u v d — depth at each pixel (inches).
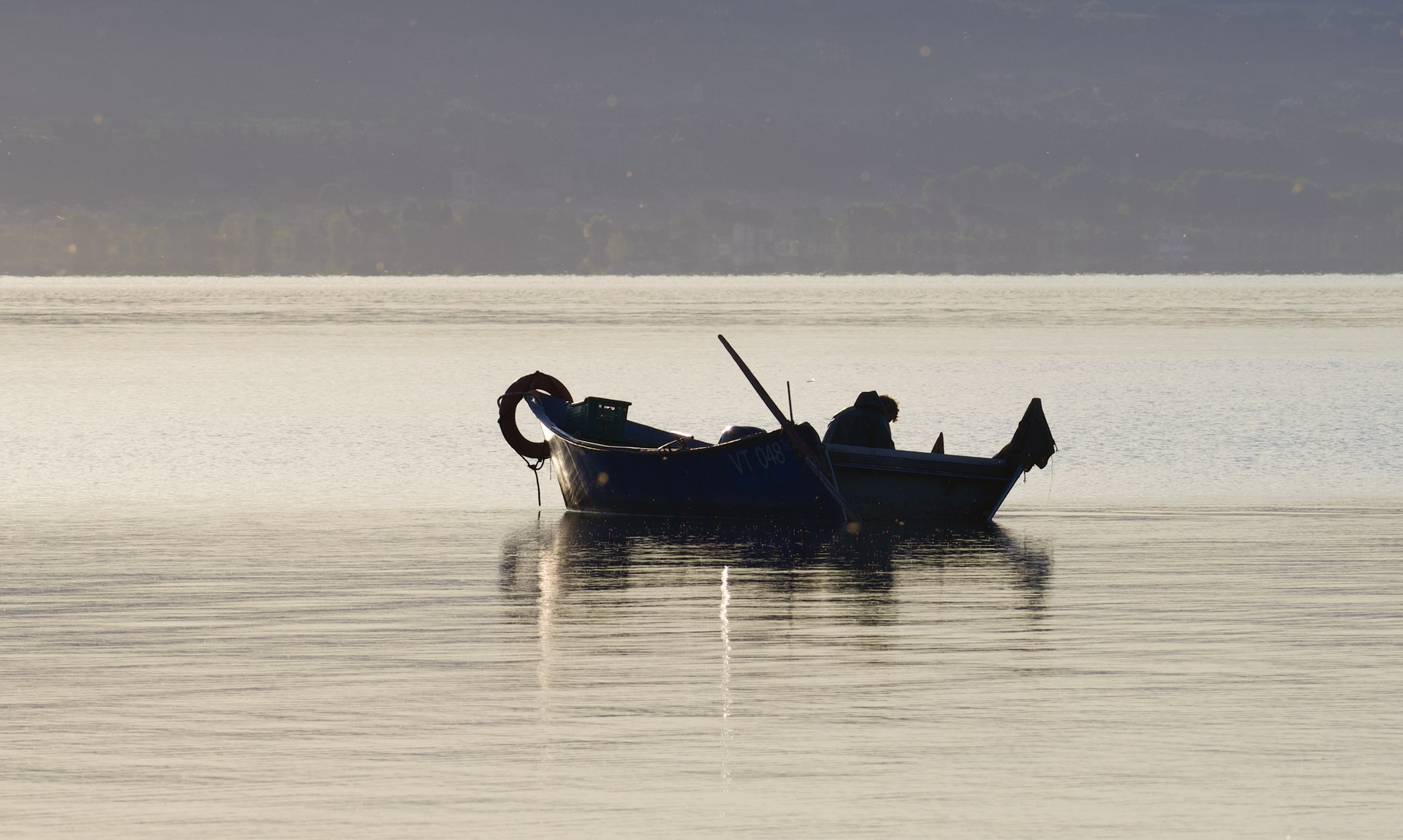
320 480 3939.5
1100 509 3356.3
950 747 1448.1
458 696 1657.2
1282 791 1314.0
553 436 3467.0
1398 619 2103.8
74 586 2420.0
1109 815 1254.9
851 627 2055.9
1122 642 1942.7
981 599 2274.9
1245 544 2844.5
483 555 2751.0
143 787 1330.0
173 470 4131.4
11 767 1389.0
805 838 1204.5
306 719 1561.3
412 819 1246.3
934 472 3127.5
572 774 1366.9
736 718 1558.8
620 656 1865.2
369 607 2223.2
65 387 6978.4
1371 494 3609.7
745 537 2970.0
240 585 2429.9
